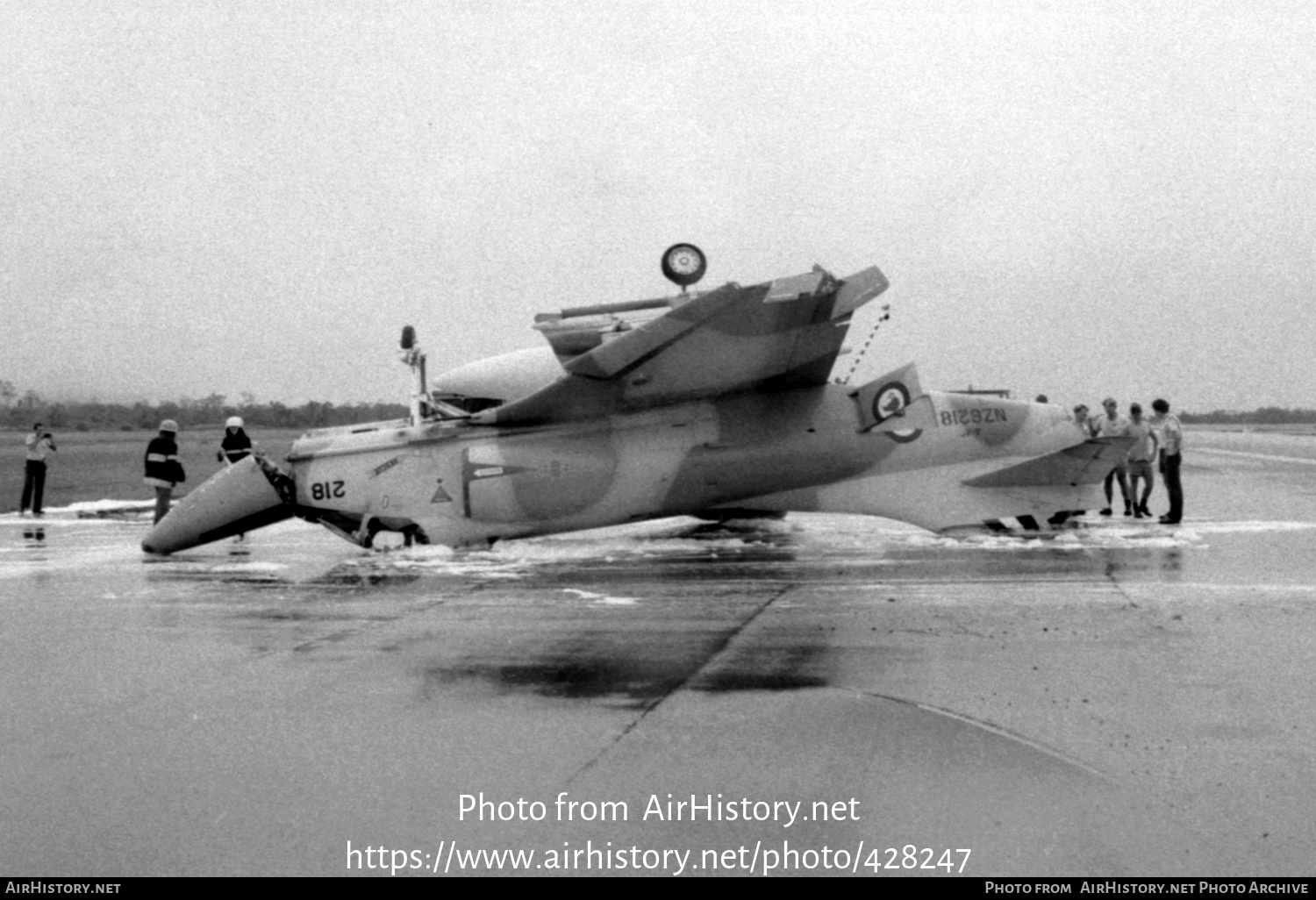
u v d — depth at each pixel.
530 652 7.30
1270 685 6.13
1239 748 5.06
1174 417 15.48
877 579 10.41
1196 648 7.05
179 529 13.39
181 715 5.89
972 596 9.22
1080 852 4.05
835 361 13.08
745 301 11.80
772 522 17.03
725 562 11.96
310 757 5.16
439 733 5.48
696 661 6.92
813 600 9.23
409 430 13.29
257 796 4.70
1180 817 4.32
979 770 4.83
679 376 12.80
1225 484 24.45
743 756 5.05
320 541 15.52
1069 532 14.05
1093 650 7.04
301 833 4.32
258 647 7.60
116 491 28.64
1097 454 13.57
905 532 15.19
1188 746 5.09
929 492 13.64
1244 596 9.03
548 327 14.28
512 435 13.12
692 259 14.33
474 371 15.10
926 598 9.18
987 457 13.84
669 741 5.28
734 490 13.26
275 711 5.95
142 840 4.27
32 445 20.97
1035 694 5.99
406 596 9.84
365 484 13.17
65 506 23.34
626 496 13.01
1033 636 7.51
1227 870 3.88
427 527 13.07
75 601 9.82
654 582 10.55
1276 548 12.30
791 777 4.79
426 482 13.08
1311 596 9.05
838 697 5.98
